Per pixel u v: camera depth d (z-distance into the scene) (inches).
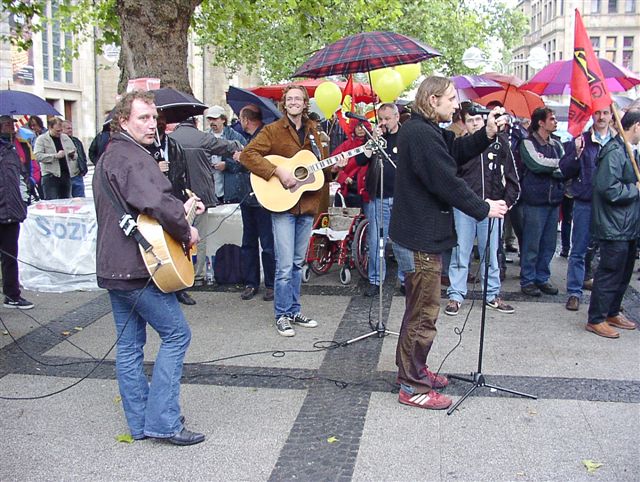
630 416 163.3
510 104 363.3
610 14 1904.5
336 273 319.9
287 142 223.8
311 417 164.4
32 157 415.8
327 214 305.9
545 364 197.9
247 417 164.6
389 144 263.3
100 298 278.2
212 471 139.9
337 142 457.7
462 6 1008.2
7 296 260.4
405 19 874.8
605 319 225.8
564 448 147.8
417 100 158.6
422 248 158.7
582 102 185.5
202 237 293.9
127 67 310.2
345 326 237.3
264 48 868.6
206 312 254.8
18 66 978.1
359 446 149.4
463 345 214.8
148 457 145.7
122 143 141.6
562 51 1962.4
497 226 248.1
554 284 298.5
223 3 474.6
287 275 227.0
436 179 153.1
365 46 206.7
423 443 150.5
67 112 1139.3
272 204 220.2
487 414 164.6
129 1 303.3
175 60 312.0
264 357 205.9
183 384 185.2
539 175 265.0
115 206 139.6
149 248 138.1
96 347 216.8
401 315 250.8
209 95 1444.4
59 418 164.6
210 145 257.4
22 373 194.2
